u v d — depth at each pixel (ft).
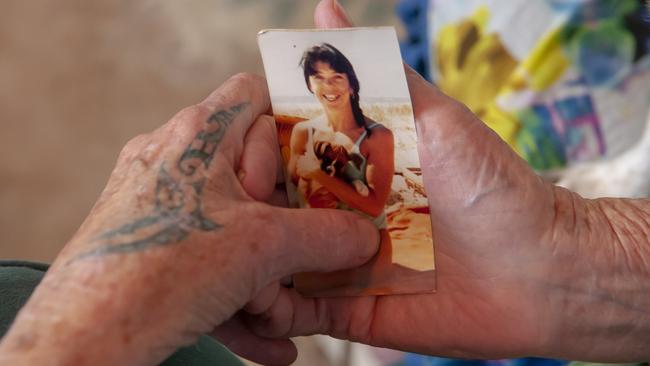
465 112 2.53
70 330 1.77
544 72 4.21
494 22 4.34
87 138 8.53
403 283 2.57
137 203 2.05
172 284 1.91
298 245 2.20
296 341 6.45
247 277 2.06
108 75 9.15
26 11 9.90
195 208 2.06
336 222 2.31
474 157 2.50
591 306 2.62
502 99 4.33
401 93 2.49
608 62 4.14
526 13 4.25
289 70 2.47
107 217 2.02
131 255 1.91
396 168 2.51
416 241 2.55
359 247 2.39
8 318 2.26
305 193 2.48
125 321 1.82
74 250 1.94
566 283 2.59
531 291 2.60
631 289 2.61
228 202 2.12
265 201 2.39
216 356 2.44
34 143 8.49
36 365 1.71
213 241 2.02
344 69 2.48
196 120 2.30
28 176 8.16
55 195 7.98
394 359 5.21
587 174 4.14
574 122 4.20
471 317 2.63
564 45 4.17
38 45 9.52
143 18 9.72
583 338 2.67
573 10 4.14
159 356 1.88
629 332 2.66
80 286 1.85
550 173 4.24
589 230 2.61
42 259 7.41
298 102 2.47
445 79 4.66
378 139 2.50
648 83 4.11
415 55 4.95
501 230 2.54
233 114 2.38
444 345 2.69
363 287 2.56
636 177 4.00
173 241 1.97
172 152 2.20
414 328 2.64
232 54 9.19
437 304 2.62
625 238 2.62
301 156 2.47
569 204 2.65
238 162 2.34
